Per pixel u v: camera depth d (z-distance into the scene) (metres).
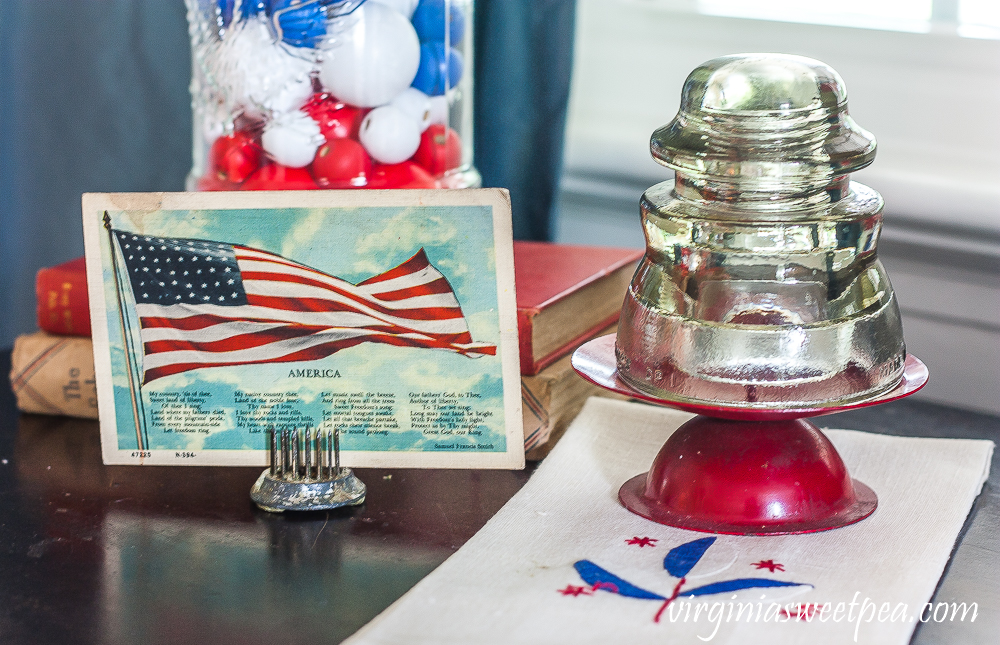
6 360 0.87
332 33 0.65
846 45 1.08
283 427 0.62
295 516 0.58
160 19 1.24
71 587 0.50
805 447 0.55
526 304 0.64
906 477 0.61
